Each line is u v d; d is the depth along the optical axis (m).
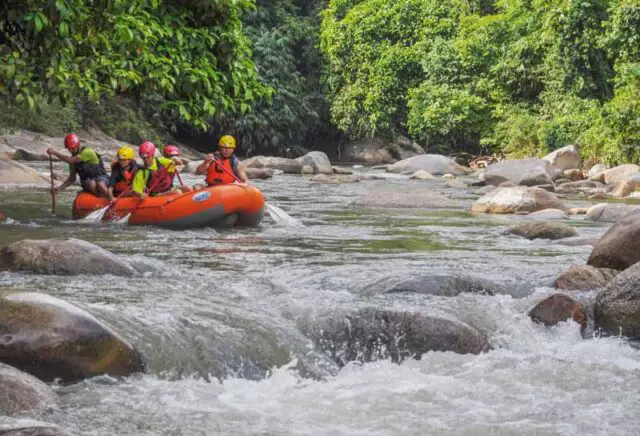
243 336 5.46
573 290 7.04
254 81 13.33
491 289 6.98
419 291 6.76
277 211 11.98
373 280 7.04
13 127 26.69
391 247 9.69
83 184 12.09
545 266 8.26
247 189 11.34
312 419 4.42
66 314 4.73
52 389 4.46
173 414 4.37
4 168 17.50
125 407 4.41
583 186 19.61
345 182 21.69
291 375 5.25
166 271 7.43
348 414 4.51
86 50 11.14
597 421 4.43
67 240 7.11
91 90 11.06
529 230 10.62
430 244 9.97
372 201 14.86
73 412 4.28
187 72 12.25
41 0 10.23
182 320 5.50
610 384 5.06
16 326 4.64
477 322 6.08
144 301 5.98
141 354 4.97
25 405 4.23
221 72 12.95
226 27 12.87
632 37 25.22
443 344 5.63
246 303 6.24
